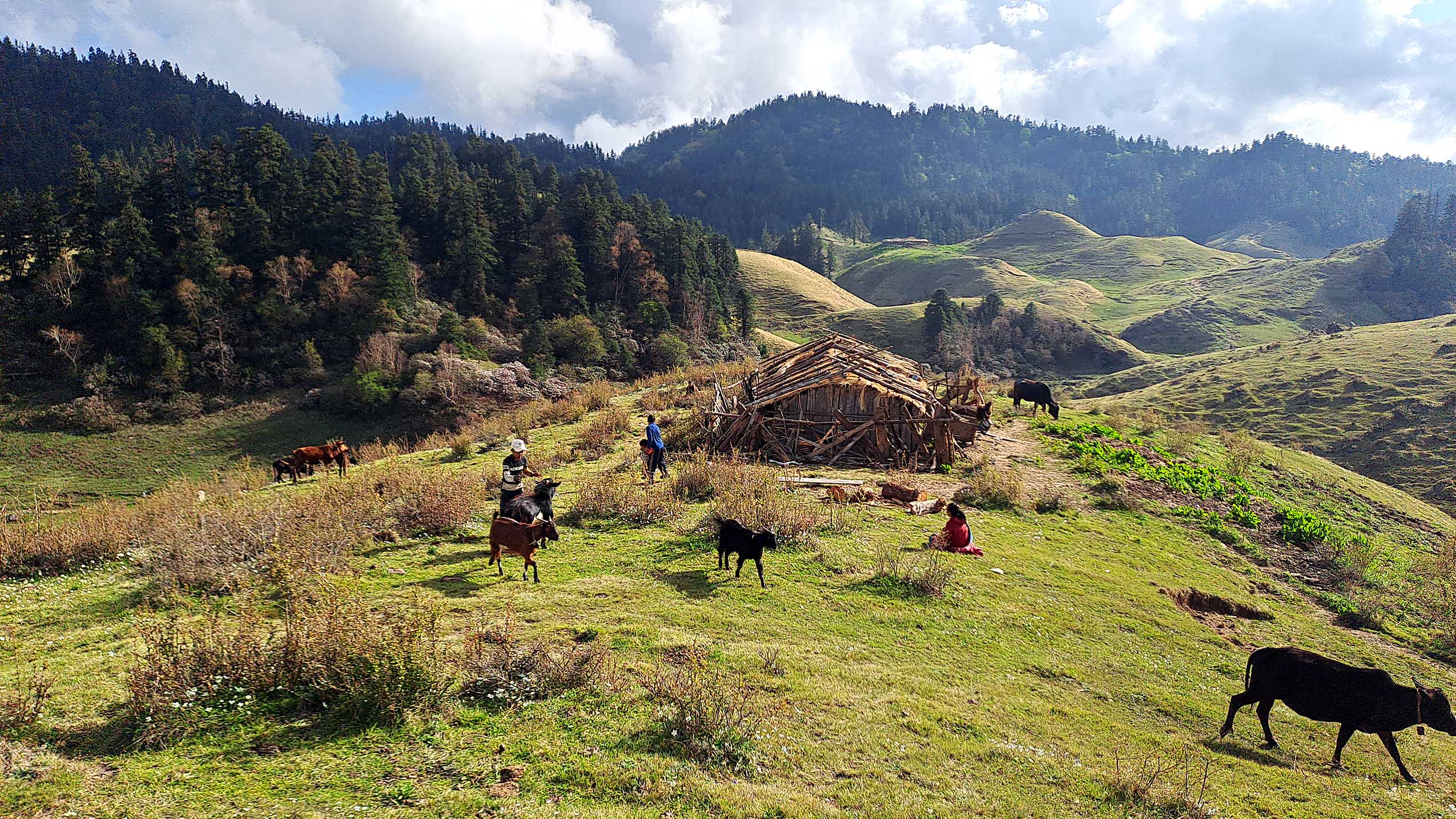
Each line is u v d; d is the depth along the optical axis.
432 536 13.47
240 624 7.51
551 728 6.48
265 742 5.87
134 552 12.85
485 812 5.18
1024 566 14.03
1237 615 14.30
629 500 15.42
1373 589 17.05
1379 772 8.43
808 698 7.79
